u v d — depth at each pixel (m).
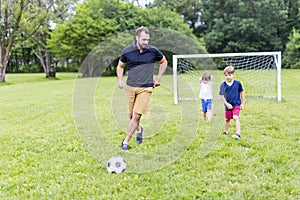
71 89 12.76
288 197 2.43
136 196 2.53
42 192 2.63
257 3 24.55
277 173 2.91
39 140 4.33
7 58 18.64
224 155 3.46
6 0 17.39
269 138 4.11
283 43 25.31
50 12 19.39
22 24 18.86
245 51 25.31
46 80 20.94
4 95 11.34
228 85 4.22
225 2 25.75
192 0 28.45
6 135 4.71
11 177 2.97
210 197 2.46
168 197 2.49
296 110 6.22
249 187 2.62
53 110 7.20
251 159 3.29
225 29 25.42
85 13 21.61
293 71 18.50
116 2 21.78
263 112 6.04
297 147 3.69
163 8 25.05
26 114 6.76
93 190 2.65
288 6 25.34
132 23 20.52
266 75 10.12
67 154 3.64
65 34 21.08
